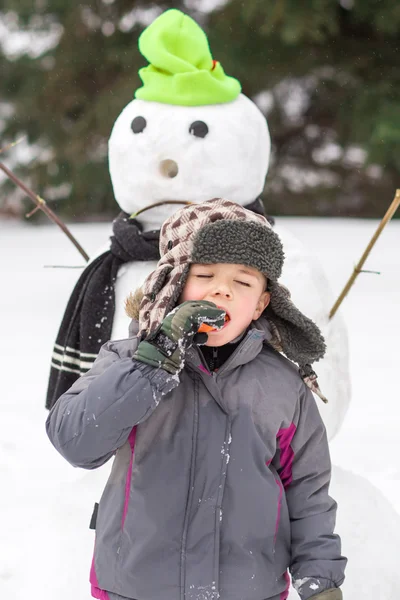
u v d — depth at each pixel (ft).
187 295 10.80
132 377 10.09
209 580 10.51
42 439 23.63
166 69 19.04
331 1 74.08
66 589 14.79
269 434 10.96
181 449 10.74
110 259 18.34
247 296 10.77
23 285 54.60
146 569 10.55
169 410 10.84
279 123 92.43
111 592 10.76
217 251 10.46
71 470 20.97
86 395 10.21
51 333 40.65
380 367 32.81
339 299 18.37
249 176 18.85
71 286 54.13
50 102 89.92
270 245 10.75
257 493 10.73
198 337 10.36
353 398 28.48
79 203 92.27
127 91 82.28
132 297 11.46
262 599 10.78
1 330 41.39
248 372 11.12
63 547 15.78
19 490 19.61
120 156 18.95
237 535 10.66
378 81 80.33
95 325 17.88
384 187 95.04
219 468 10.69
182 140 18.30
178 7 88.53
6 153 92.63
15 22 91.30
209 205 11.07
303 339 11.34
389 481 20.34
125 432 10.28
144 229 18.90
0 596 14.71
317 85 84.48
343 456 22.21
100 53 88.63
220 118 18.61
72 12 87.97
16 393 29.25
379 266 57.06
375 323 41.75
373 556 15.12
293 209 95.81
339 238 69.51
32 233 81.00
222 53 78.95
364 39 81.35
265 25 70.64
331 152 95.76
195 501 10.66
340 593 10.93
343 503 16.42
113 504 10.88
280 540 11.06
